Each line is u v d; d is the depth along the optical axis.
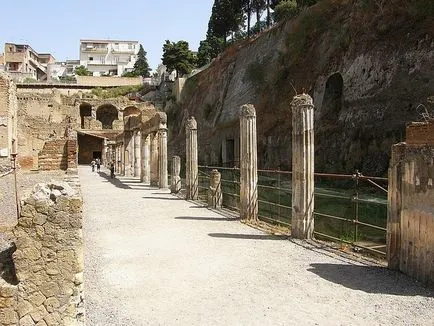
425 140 8.33
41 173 24.20
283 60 44.06
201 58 86.38
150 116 34.12
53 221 5.50
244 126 15.81
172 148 65.12
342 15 37.38
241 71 53.03
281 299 7.74
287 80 41.84
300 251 11.15
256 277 9.01
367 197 21.75
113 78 90.75
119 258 10.62
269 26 59.44
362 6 33.88
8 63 106.44
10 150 32.28
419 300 7.54
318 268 9.60
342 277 8.93
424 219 8.36
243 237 12.91
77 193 5.77
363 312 7.07
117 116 74.00
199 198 23.34
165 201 21.84
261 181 30.89
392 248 9.41
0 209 14.80
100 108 74.25
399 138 25.38
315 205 20.86
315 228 16.70
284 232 13.56
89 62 148.88
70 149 25.22
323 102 35.41
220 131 52.41
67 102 70.94
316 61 38.56
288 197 23.25
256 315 7.04
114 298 7.85
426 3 27.73
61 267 5.52
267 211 20.61
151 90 84.81
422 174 8.40
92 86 83.31
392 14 30.45
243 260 10.33
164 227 14.60
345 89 32.47
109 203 20.95
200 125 59.47
